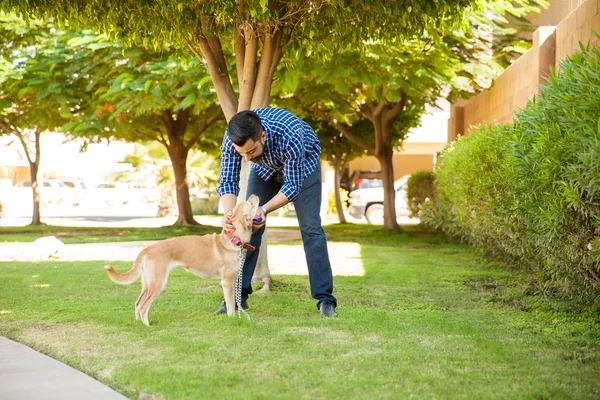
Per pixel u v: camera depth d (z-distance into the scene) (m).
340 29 7.06
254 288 6.59
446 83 11.58
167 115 17.64
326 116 16.06
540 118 4.99
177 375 3.41
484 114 13.98
